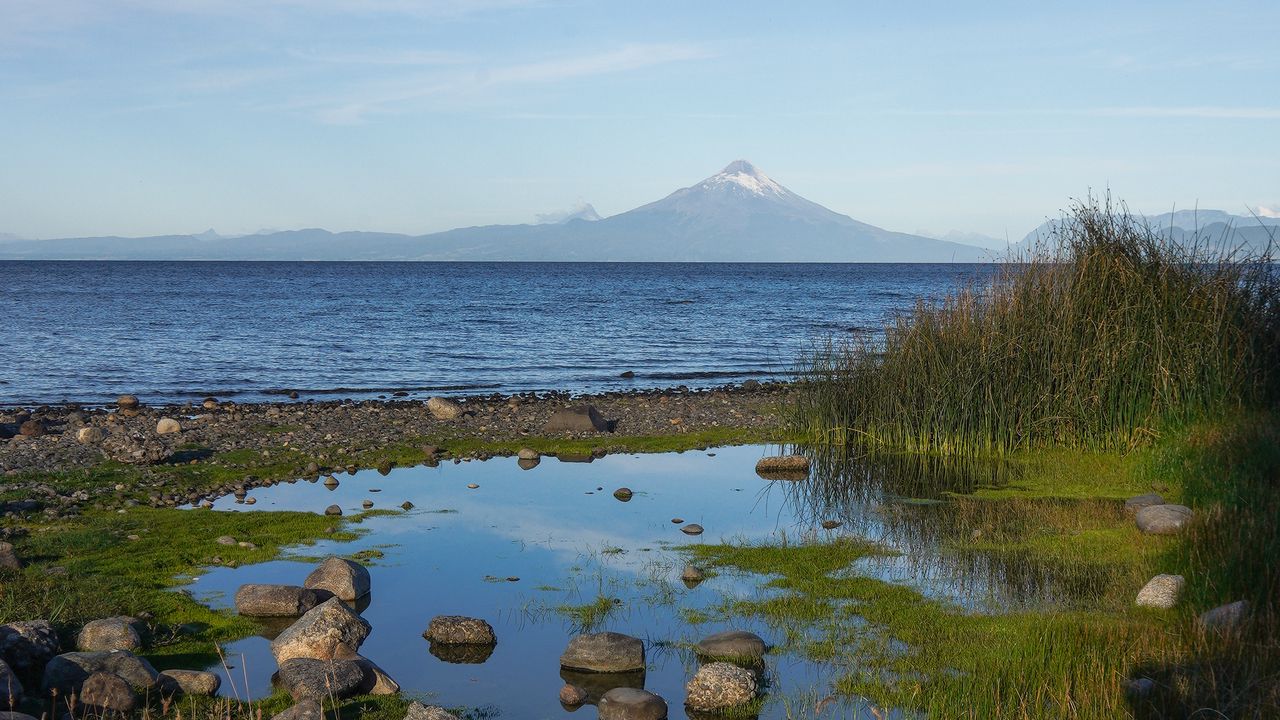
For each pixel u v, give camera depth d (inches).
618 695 242.5
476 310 2160.4
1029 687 240.7
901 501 466.0
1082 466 524.1
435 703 249.4
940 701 237.3
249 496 483.5
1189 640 254.8
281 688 254.4
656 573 358.6
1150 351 540.4
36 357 1197.1
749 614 313.1
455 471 558.6
